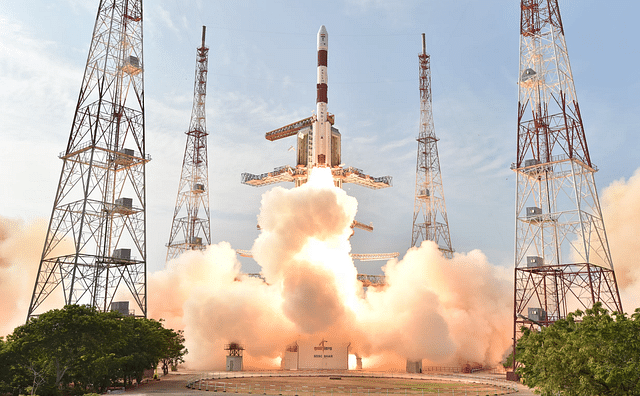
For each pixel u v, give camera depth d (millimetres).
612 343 42281
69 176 89625
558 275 88562
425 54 142875
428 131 140500
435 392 70188
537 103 93625
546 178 91875
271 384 76875
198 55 143875
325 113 124312
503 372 104375
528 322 88312
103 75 90875
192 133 141250
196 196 140125
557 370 45344
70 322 59469
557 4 95625
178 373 94438
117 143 92250
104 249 87750
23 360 59344
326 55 125625
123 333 68875
